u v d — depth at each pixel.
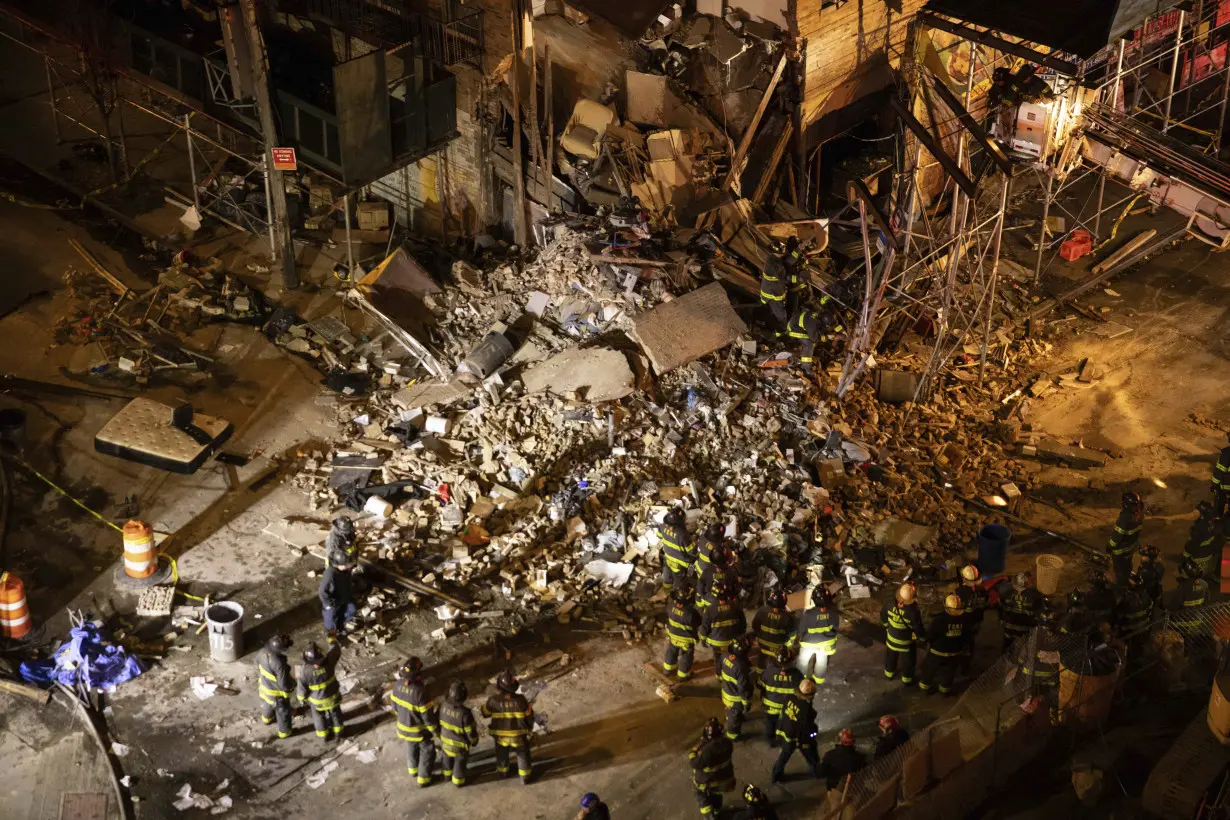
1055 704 17.72
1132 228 30.66
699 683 19.86
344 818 17.66
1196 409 25.92
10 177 29.80
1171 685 18.47
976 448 24.80
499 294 26.06
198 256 27.97
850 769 17.14
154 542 21.47
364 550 21.64
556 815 17.78
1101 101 27.61
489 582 21.34
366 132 25.78
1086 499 23.86
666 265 25.62
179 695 19.31
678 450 23.20
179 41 27.50
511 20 26.06
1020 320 28.05
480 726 19.03
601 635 20.59
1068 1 25.41
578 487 22.56
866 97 28.64
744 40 28.14
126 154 29.83
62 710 19.00
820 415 24.36
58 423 23.89
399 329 25.36
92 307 26.39
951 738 16.73
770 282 25.14
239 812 17.67
